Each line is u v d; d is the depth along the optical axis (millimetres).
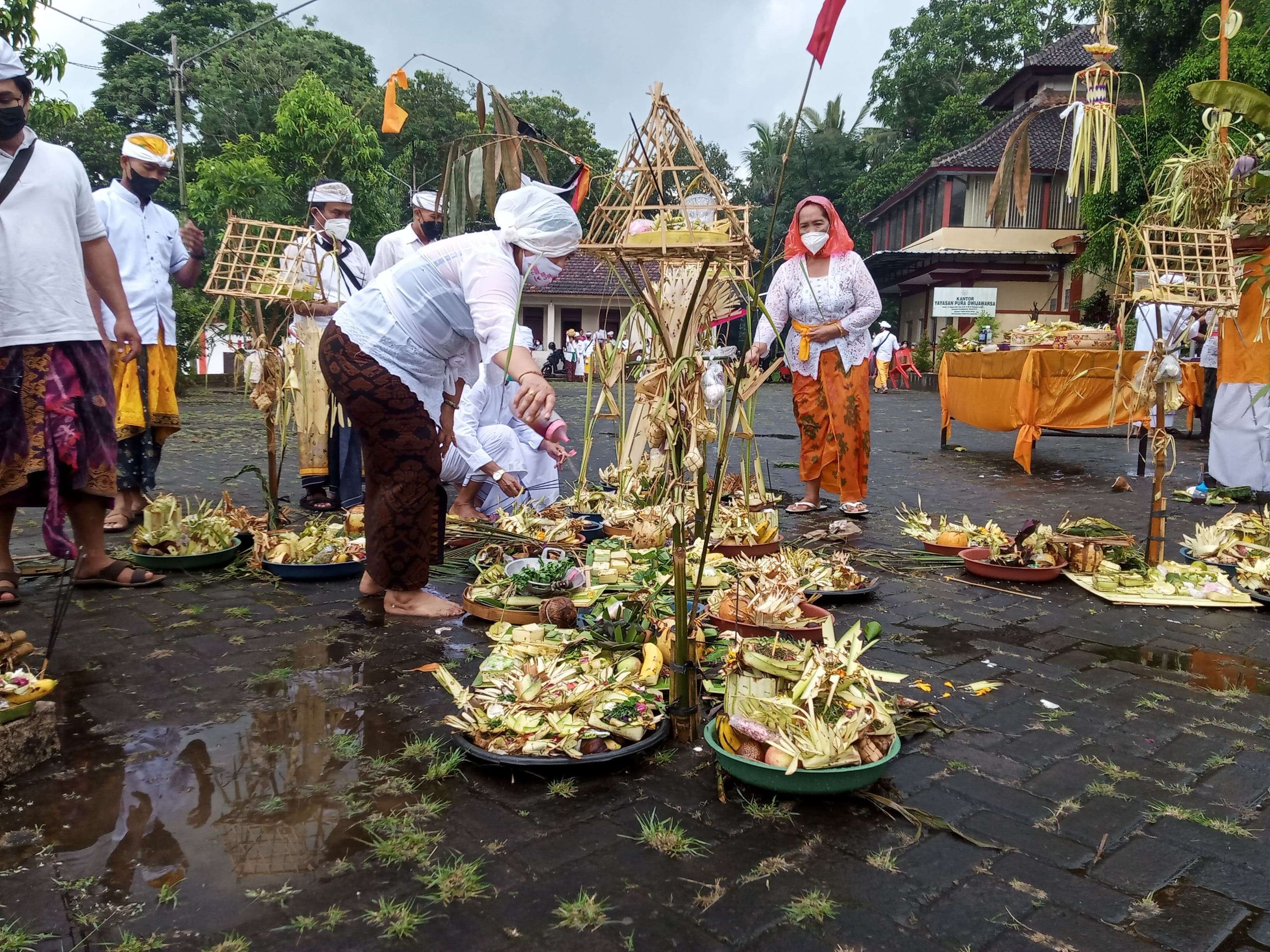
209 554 4504
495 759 2348
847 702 2326
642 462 5645
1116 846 2066
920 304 27750
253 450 9422
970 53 33406
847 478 5965
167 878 1896
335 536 4703
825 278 5762
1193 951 1703
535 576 3701
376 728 2656
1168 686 3059
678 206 3295
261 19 31453
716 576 3812
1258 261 4340
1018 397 8047
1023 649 3441
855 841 2072
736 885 1897
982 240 23391
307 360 5820
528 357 2932
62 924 1746
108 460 3764
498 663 2777
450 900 1834
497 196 4309
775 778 2199
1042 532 4617
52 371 3504
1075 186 4680
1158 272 4332
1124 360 7750
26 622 3625
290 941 1706
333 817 2150
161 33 29578
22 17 7500
